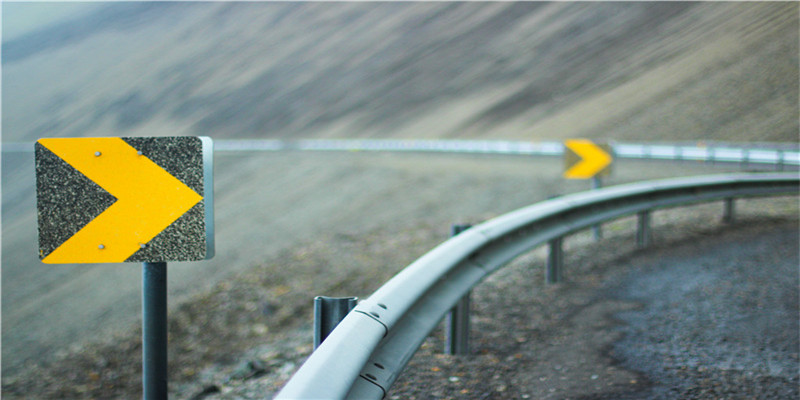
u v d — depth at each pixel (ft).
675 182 28.30
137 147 7.79
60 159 7.77
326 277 38.19
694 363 12.41
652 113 155.43
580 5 283.18
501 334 15.11
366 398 7.37
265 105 318.04
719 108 142.61
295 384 5.93
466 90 249.34
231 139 293.23
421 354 13.73
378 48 334.03
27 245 155.12
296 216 91.71
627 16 252.42
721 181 31.35
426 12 359.25
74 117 382.83
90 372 39.09
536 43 265.75
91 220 7.80
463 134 202.08
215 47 422.00
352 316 8.18
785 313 15.87
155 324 7.99
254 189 123.44
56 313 88.58
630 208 25.23
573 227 20.85
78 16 553.64
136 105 377.91
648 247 26.48
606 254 25.57
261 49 394.11
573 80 218.38
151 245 7.84
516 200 64.69
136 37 484.33
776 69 148.66
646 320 15.71
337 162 126.93
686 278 20.25
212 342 32.35
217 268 70.33
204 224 7.88
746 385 11.17
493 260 15.31
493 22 311.88
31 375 40.96
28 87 453.99
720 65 165.17
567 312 16.96
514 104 216.13
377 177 100.83
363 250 43.47
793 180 36.29
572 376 11.94
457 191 75.66
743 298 17.47
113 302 85.87
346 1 419.33
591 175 32.58
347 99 291.58
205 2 499.51
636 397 10.75
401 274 10.75
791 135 118.01
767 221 33.19
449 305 12.05
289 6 442.50
